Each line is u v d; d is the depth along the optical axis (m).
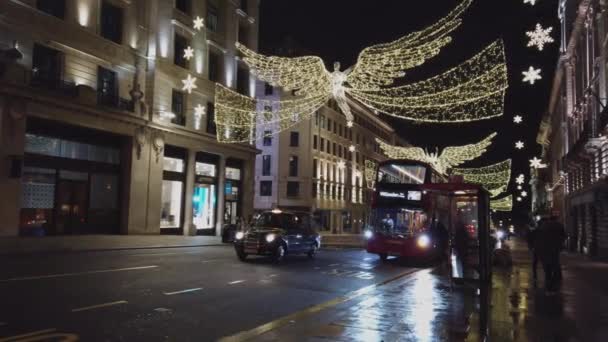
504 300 11.30
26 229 24.41
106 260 17.22
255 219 21.56
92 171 28.36
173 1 34.06
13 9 23.22
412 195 23.20
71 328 7.62
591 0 27.56
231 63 40.66
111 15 29.56
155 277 13.47
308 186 61.06
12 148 23.02
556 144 51.19
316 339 7.04
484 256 11.85
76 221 27.38
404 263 23.03
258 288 12.77
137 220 30.62
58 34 25.47
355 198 77.94
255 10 44.69
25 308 8.77
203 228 37.69
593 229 27.73
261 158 61.62
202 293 11.45
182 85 34.81
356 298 11.14
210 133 37.94
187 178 35.56
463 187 12.35
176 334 7.65
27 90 23.30
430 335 7.50
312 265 19.69
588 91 28.05
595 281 15.59
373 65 23.30
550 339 7.47
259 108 58.34
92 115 27.16
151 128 31.66
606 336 7.72
